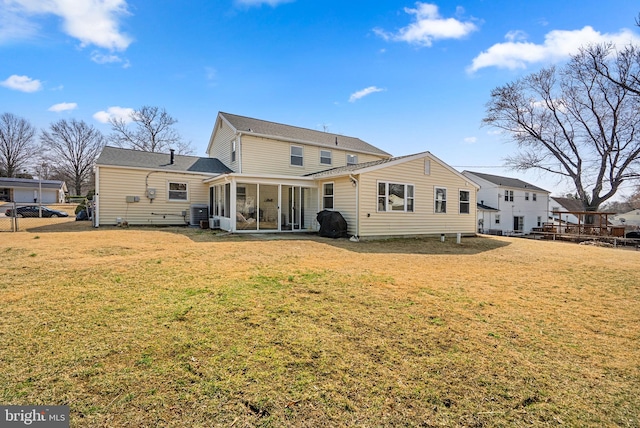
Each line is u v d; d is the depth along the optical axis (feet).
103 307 12.34
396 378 7.95
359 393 7.29
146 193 49.47
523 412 6.81
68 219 64.54
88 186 169.58
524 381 8.02
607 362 9.15
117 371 7.88
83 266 19.01
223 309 12.42
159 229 43.57
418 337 10.42
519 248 37.06
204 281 16.55
